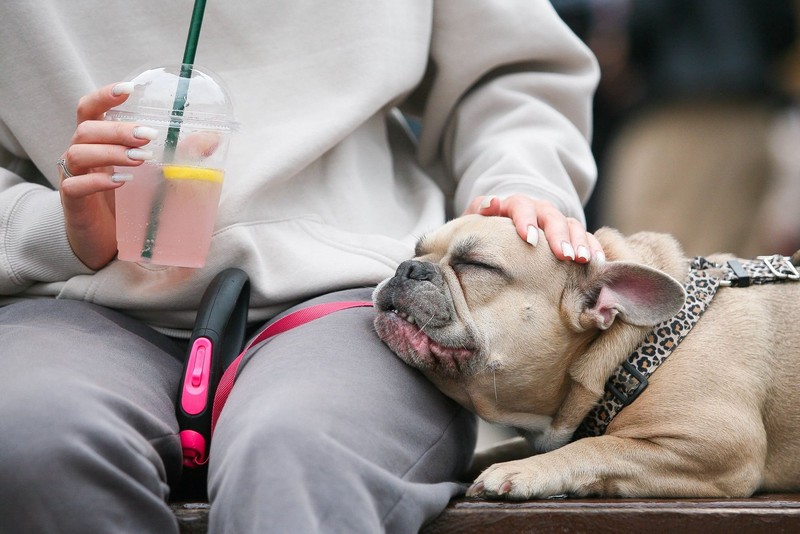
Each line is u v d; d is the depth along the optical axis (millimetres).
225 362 4059
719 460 3980
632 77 9164
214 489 3205
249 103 4613
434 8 5266
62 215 4164
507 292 4230
